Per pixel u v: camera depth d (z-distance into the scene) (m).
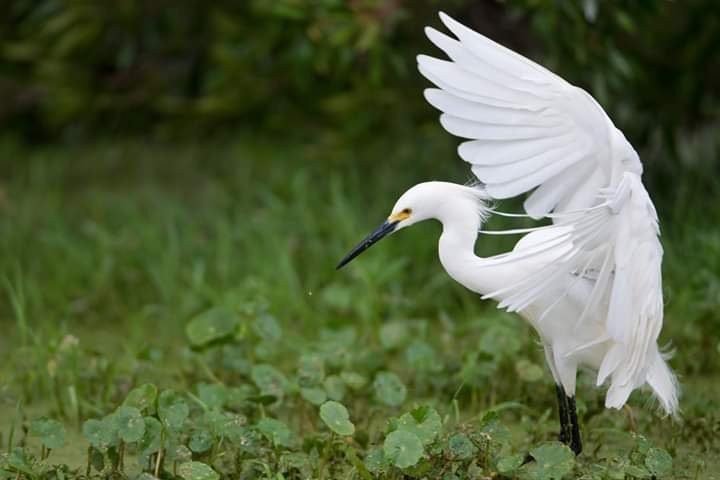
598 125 7.21
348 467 7.93
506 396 9.41
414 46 14.05
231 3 16.86
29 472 7.38
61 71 18.36
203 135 18.61
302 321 11.81
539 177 7.32
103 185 17.83
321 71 14.74
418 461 7.09
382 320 11.85
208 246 13.98
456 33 7.30
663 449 7.94
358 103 15.25
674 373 8.81
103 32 17.55
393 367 10.51
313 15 13.20
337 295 11.59
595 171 7.41
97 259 13.96
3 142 20.11
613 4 11.99
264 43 15.31
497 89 7.29
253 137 17.86
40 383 10.04
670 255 11.72
